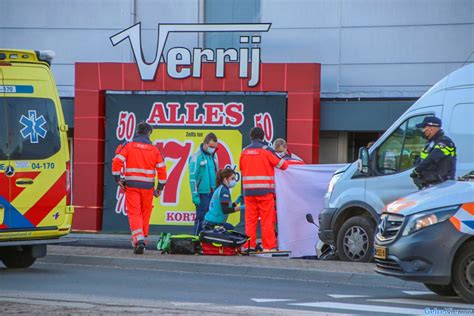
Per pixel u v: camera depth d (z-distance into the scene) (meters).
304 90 37.03
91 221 38.28
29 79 23.81
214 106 37.78
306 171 29.34
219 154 37.75
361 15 40.19
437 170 22.52
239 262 24.83
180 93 38.09
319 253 28.77
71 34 42.19
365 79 40.16
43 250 24.95
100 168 38.41
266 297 19.78
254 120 37.56
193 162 30.88
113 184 38.38
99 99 38.28
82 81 38.28
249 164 27.98
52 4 42.25
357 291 21.36
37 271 24.11
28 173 23.52
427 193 19.73
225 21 41.47
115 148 38.41
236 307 17.81
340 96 40.19
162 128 38.03
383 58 40.03
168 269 24.78
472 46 39.31
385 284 22.61
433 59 39.66
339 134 40.84
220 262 24.78
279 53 40.88
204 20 41.62
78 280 22.14
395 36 39.94
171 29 37.91
